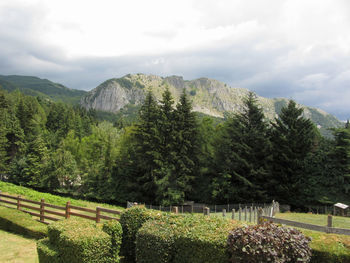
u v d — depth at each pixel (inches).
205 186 1440.7
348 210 1115.3
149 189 1448.1
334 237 325.4
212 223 346.9
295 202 1274.6
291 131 1325.0
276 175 1306.6
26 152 2012.8
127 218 401.4
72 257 317.1
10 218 585.3
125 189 1569.9
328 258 297.7
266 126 1414.9
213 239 296.2
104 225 364.5
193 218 370.6
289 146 1304.1
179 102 1507.1
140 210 402.9
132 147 1583.4
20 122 2420.0
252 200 1296.8
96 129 1857.8
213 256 289.6
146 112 1514.5
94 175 1690.5
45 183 1861.5
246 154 1339.8
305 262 284.2
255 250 256.7
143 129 1486.2
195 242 305.9
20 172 1946.4
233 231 282.7
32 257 425.7
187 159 1376.7
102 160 1706.4
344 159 1228.5
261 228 279.1
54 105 3651.6
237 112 1476.4
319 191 1251.8
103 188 1630.2
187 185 1380.4
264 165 1331.2
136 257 352.2
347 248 301.9
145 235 343.6
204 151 1438.2
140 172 1544.0
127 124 4018.2
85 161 1812.3
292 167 1288.1
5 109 2600.9
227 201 1382.9
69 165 1839.3
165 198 1359.5
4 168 2063.2
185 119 1461.6
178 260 322.0
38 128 2434.8
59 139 2365.9
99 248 330.3
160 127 1460.4
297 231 300.2
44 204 626.2
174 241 329.7
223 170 1374.3
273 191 1314.0
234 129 1401.3
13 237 532.7
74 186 1840.6
